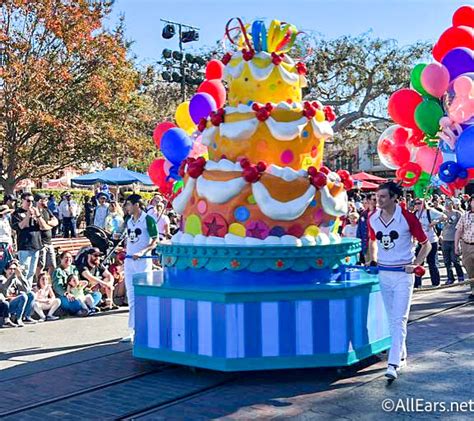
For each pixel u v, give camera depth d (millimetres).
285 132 6484
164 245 7027
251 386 6078
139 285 6805
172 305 6512
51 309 10195
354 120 31812
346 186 7137
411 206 12789
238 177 6426
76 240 18969
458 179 7301
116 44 25844
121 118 26938
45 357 7477
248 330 6094
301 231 6586
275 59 6848
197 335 6301
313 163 6918
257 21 6977
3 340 8523
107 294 11141
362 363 6824
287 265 6445
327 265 6641
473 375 6285
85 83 25328
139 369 6793
